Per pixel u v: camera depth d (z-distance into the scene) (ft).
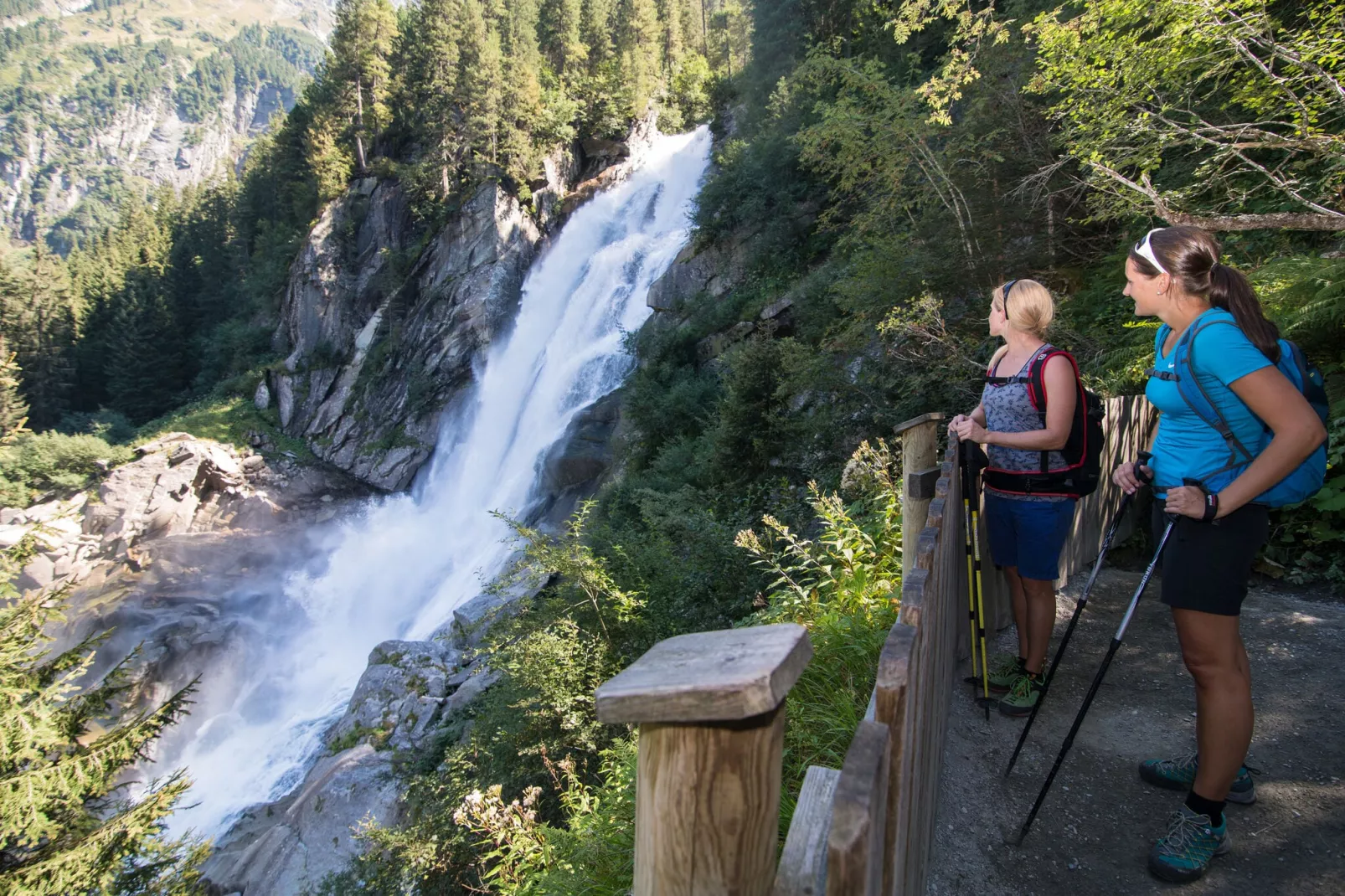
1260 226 18.85
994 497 10.48
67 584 35.99
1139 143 22.86
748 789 2.37
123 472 132.98
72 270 312.50
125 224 338.34
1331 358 18.28
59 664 34.68
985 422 10.63
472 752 30.68
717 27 152.05
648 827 2.54
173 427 169.58
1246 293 6.98
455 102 173.27
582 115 181.98
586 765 24.72
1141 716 10.60
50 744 31.60
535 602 37.70
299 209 210.59
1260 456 6.59
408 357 153.58
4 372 54.49
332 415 161.27
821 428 39.68
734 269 87.86
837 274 56.95
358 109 198.39
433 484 138.82
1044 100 34.30
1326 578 15.51
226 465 142.10
